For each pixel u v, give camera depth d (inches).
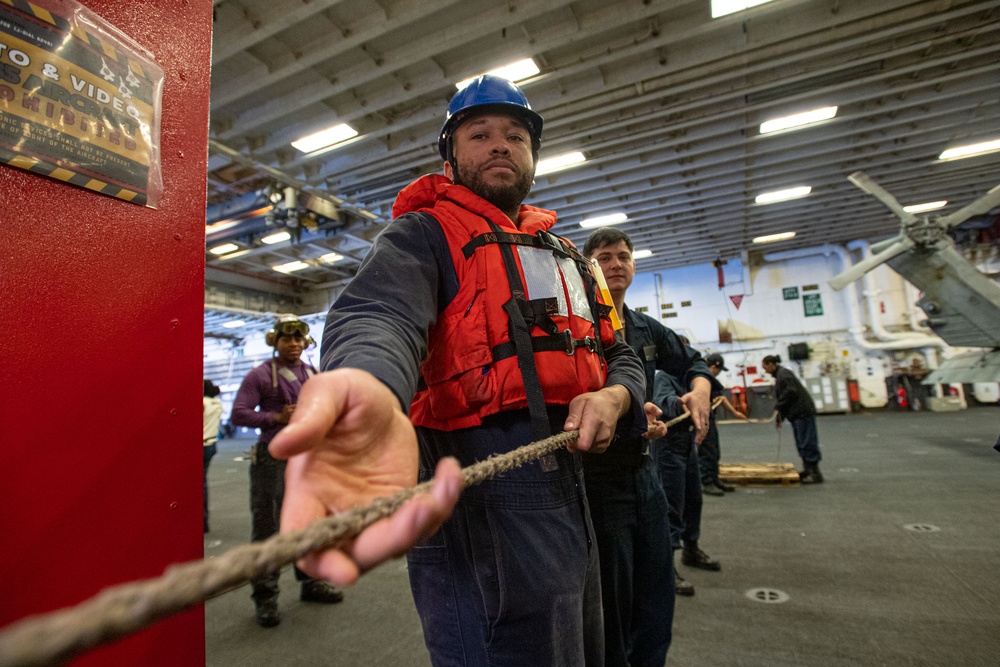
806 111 250.2
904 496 145.3
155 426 29.3
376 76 198.8
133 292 28.9
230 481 251.8
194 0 34.8
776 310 478.0
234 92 198.8
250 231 340.5
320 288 545.6
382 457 14.1
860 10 188.4
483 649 25.9
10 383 23.5
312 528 10.2
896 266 226.4
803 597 83.4
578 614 26.8
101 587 26.0
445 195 32.6
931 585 85.0
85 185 26.9
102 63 28.1
